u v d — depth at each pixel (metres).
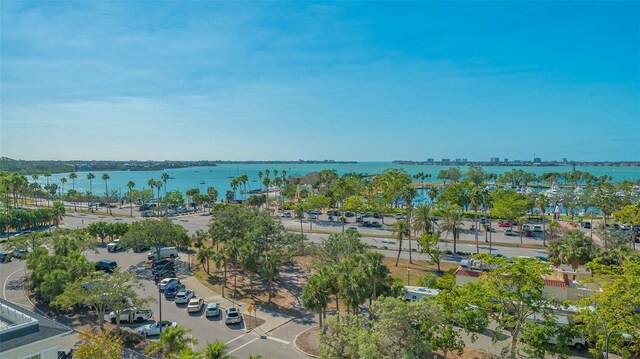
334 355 32.03
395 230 78.38
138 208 167.00
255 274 70.62
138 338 44.44
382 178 176.25
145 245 77.06
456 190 136.75
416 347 31.56
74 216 141.00
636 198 129.50
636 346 33.66
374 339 30.38
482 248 89.50
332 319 34.03
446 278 55.03
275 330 47.81
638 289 31.25
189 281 67.06
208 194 162.12
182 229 83.19
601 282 35.34
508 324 35.91
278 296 59.94
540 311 35.47
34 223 112.94
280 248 74.62
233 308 50.84
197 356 29.19
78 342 43.25
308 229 113.31
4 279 66.19
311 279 45.19
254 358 30.91
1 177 163.50
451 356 40.41
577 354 41.81
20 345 27.39
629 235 92.00
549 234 94.00
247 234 73.12
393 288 45.72
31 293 59.12
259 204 139.00
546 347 34.22
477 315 35.50
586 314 33.59
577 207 162.00
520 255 82.62
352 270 43.91
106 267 71.56
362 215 134.12
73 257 57.00
